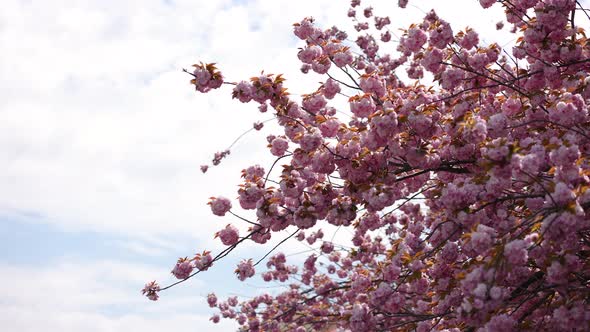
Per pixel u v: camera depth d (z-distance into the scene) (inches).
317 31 266.4
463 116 209.5
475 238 161.9
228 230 229.3
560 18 221.0
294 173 217.3
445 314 208.7
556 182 158.6
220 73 217.0
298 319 420.8
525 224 161.3
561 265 161.2
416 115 204.4
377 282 213.5
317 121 218.5
